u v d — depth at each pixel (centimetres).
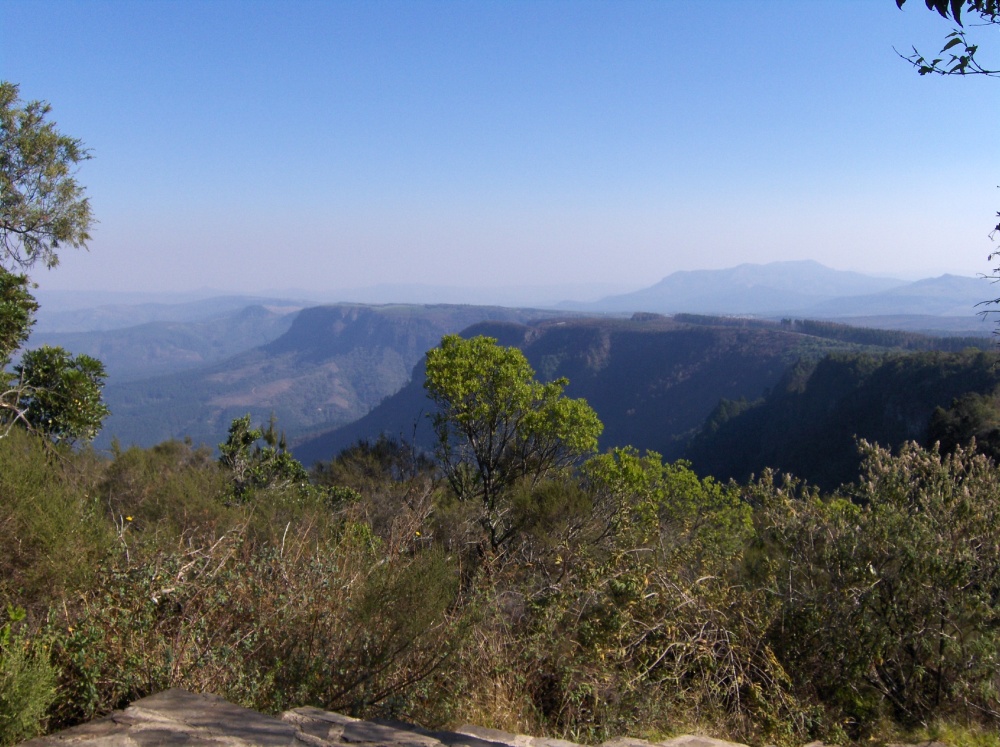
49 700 248
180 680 297
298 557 406
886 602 461
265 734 240
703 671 422
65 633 286
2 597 297
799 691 434
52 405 800
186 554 363
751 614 466
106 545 350
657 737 369
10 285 864
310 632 348
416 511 573
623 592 440
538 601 480
